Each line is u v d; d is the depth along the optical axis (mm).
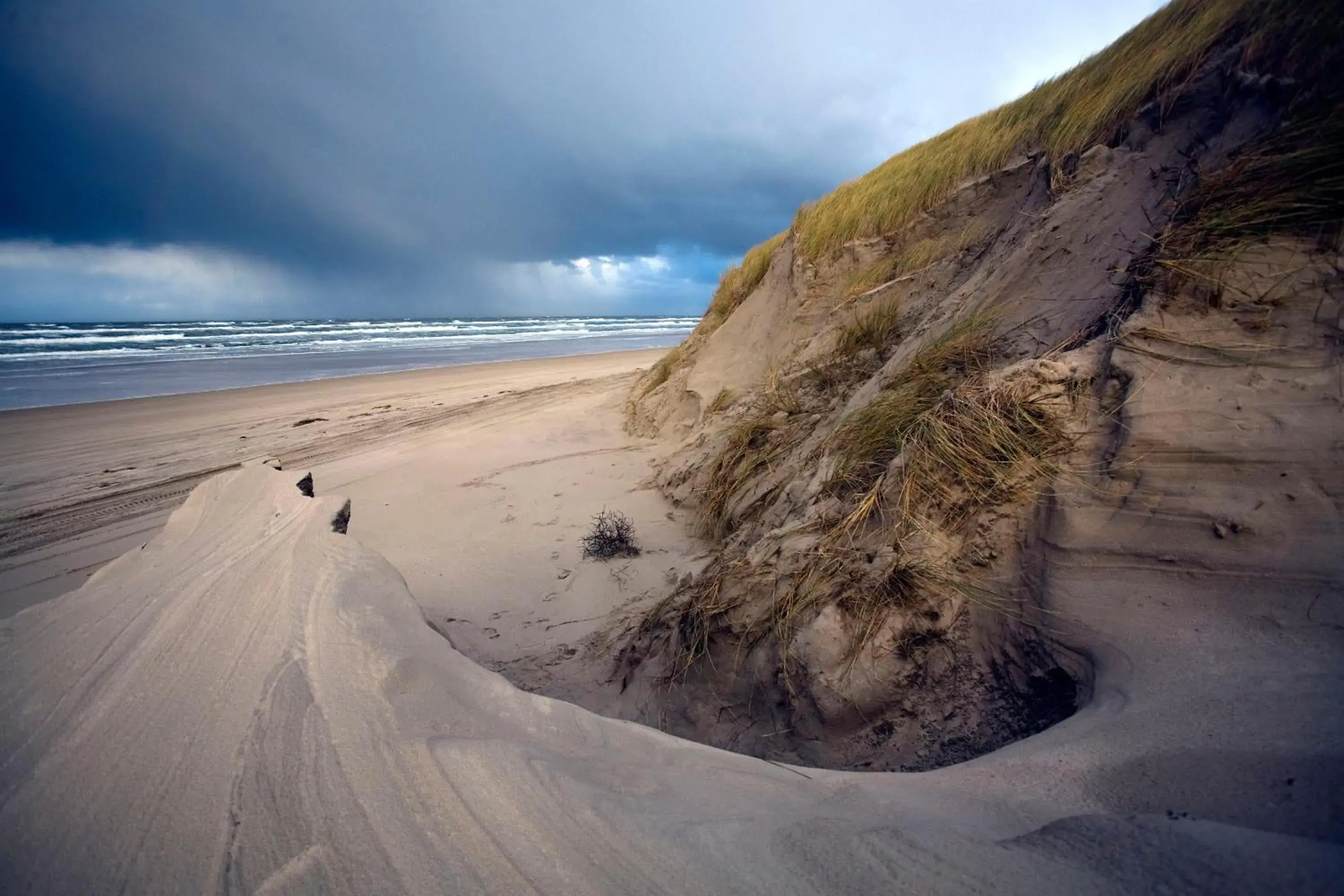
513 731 1786
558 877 1273
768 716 3020
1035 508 2713
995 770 1769
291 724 1705
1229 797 1376
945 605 2754
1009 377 3127
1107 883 1210
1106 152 4621
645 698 3539
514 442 9164
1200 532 2258
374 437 9852
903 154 8359
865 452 3779
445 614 4656
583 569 5297
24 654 2068
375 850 1329
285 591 2361
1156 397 2588
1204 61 4172
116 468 8367
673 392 9352
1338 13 3262
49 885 1274
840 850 1345
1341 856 1127
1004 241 5559
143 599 2395
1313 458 2199
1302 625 1899
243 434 10250
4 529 6352
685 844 1360
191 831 1394
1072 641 2326
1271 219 2729
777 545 3594
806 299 7812
